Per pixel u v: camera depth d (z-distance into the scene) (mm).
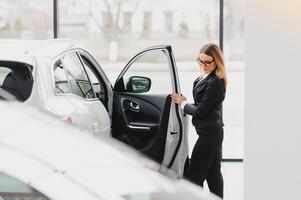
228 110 9992
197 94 5750
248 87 4930
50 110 4539
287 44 4832
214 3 9125
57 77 4938
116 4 9867
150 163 2867
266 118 4918
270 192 4957
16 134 2648
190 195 2812
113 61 9992
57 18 8898
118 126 6023
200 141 5762
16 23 9477
